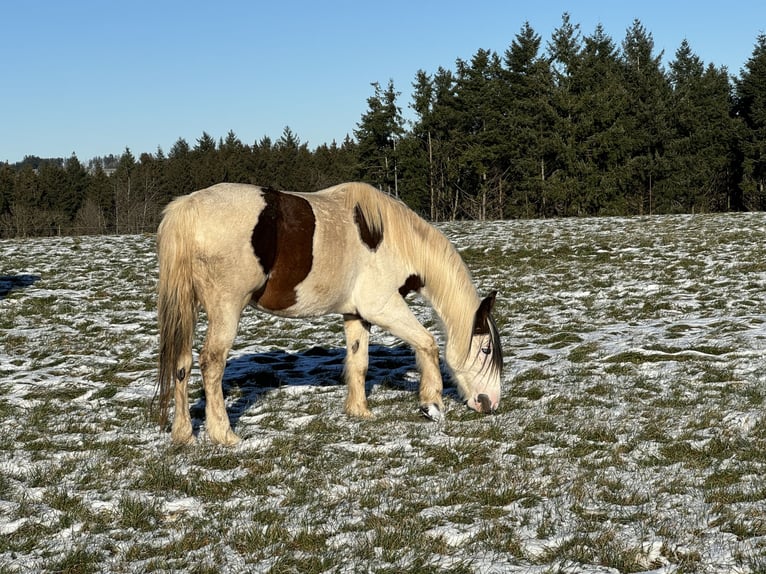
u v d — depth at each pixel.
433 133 61.91
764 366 8.47
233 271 6.08
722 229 22.88
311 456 6.01
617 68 62.62
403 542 4.29
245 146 101.50
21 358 10.51
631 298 14.02
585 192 52.97
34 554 4.29
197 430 6.88
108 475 5.61
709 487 5.03
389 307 7.05
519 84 58.91
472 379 7.27
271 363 10.12
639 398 7.64
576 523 4.51
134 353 10.73
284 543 4.34
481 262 20.09
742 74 59.56
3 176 80.94
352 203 6.80
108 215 82.12
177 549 4.32
